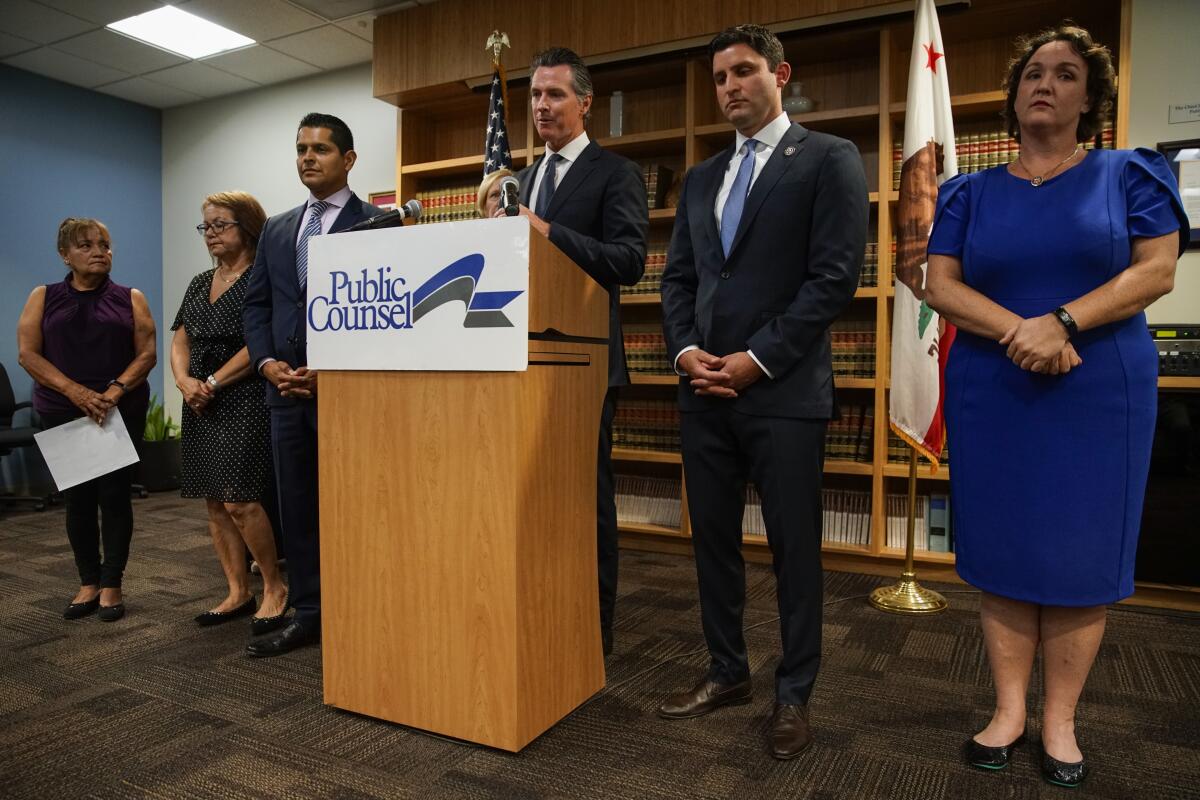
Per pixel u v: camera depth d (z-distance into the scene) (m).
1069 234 1.59
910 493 3.16
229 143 6.27
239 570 2.90
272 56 5.45
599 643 2.12
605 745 1.84
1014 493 1.65
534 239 1.69
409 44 4.54
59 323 2.85
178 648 2.54
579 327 1.94
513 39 4.20
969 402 1.72
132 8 4.74
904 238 3.07
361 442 1.91
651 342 4.13
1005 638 1.75
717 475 1.96
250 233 2.88
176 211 6.59
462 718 1.82
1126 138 3.11
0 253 5.66
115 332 2.93
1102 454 1.57
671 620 2.86
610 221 2.30
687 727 1.94
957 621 2.88
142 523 4.66
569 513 1.94
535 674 1.82
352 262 1.87
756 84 1.88
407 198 4.85
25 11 4.79
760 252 1.87
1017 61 1.73
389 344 1.82
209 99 6.34
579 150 2.41
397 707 1.91
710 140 4.01
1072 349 1.55
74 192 6.07
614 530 2.48
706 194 2.02
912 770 1.74
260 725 1.96
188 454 2.78
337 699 2.01
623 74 4.14
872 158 3.87
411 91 4.55
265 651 2.44
